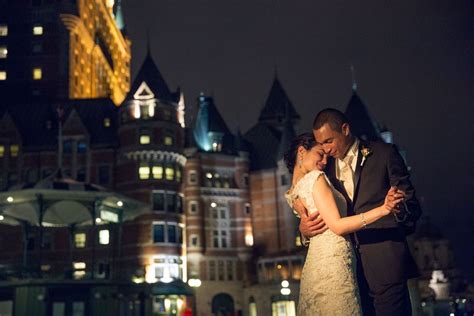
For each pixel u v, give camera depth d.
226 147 76.31
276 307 65.94
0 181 66.56
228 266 69.75
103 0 118.00
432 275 85.00
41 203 35.59
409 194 4.67
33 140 68.12
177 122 66.06
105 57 115.81
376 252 4.73
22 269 37.84
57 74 88.38
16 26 90.56
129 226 62.66
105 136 67.62
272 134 80.12
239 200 72.75
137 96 64.94
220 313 63.47
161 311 59.19
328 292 4.32
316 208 4.45
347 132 4.94
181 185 65.62
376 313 4.68
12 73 88.38
